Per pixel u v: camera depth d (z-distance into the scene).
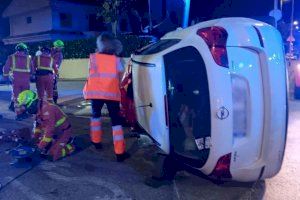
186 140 3.67
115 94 4.62
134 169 4.29
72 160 4.63
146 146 5.01
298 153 4.86
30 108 4.59
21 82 7.40
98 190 3.66
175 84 3.66
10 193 3.58
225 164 3.31
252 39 3.23
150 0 5.91
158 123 3.75
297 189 3.64
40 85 7.87
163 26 5.83
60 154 4.68
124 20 29.41
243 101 3.27
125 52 17.19
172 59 3.65
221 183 3.76
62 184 3.82
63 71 21.67
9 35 34.03
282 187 3.69
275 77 3.23
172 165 3.85
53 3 28.25
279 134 3.30
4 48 24.28
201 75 3.34
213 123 3.22
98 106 4.91
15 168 4.33
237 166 3.35
